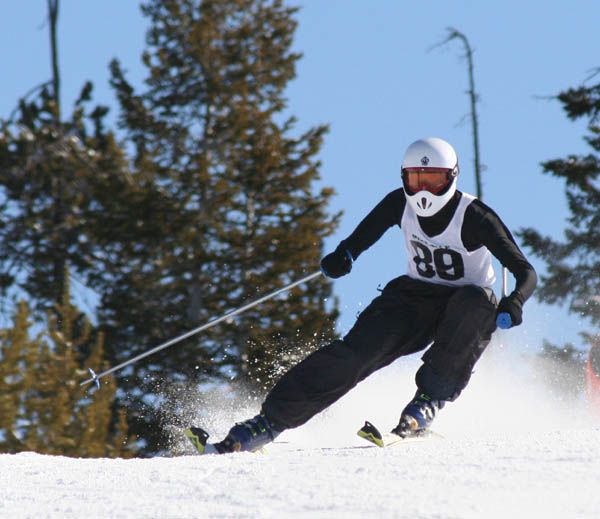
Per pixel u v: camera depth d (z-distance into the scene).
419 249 16.78
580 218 73.38
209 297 77.81
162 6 86.00
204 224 80.31
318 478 11.46
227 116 83.50
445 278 16.78
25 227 77.50
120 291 77.31
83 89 80.62
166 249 80.12
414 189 16.27
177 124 85.50
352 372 16.52
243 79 84.44
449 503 9.99
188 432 16.08
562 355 60.50
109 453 59.22
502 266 16.50
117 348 75.06
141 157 82.06
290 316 76.62
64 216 79.44
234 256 78.94
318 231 80.88
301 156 83.56
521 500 10.11
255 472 12.08
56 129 77.38
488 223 16.16
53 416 56.12
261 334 75.19
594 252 73.06
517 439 14.19
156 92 85.81
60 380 58.09
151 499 10.98
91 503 10.98
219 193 81.06
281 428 16.34
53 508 10.89
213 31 84.88
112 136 80.62
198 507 10.41
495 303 16.56
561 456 12.20
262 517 9.78
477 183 67.38
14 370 55.50
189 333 20.28
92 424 57.69
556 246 73.38
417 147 16.25
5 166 77.44
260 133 83.62
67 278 77.00
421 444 14.42
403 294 17.12
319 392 16.34
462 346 16.31
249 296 77.31
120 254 79.75
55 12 75.06
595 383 25.31
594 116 72.56
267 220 82.19
